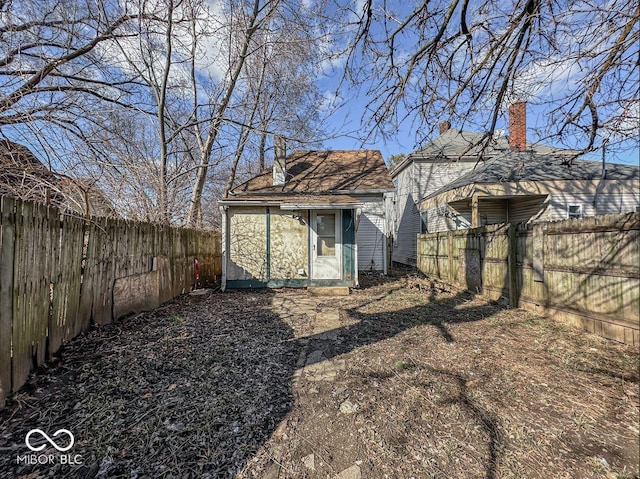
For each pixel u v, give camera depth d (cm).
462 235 770
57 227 329
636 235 353
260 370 326
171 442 210
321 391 282
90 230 397
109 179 632
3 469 184
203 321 507
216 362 342
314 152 1416
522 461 191
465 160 1389
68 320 352
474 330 446
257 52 980
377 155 1370
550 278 486
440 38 383
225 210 826
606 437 211
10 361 252
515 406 250
